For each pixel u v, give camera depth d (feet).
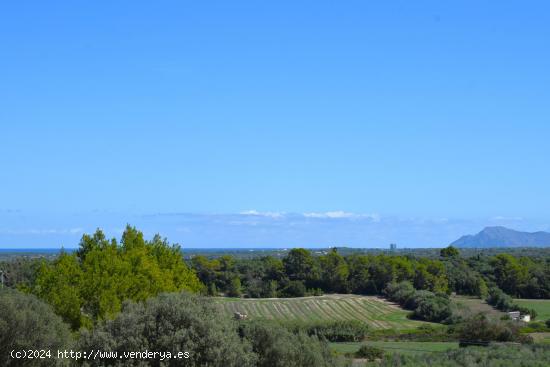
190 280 160.97
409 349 211.20
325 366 87.61
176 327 71.51
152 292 128.67
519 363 155.43
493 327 230.27
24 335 67.36
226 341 72.33
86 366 66.95
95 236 141.90
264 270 379.14
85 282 116.16
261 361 81.41
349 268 375.86
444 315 286.87
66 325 74.13
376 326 274.98
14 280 204.85
